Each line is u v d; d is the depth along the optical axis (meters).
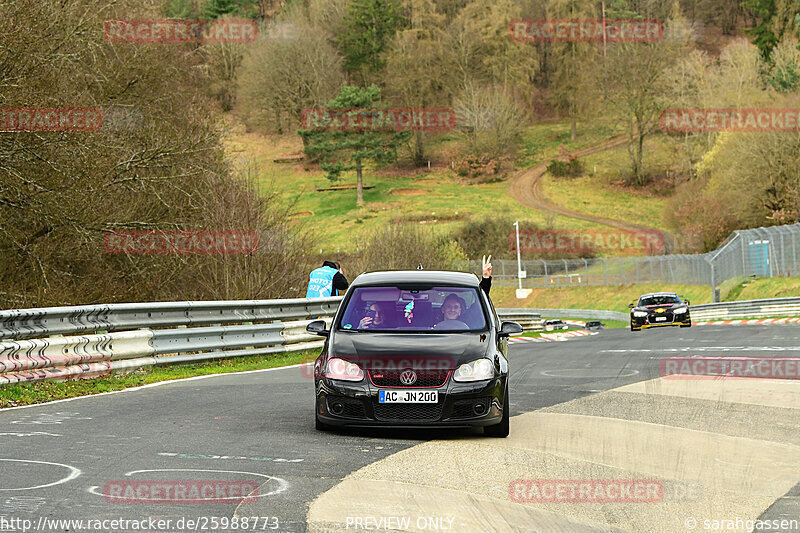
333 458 12.71
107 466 11.80
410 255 93.81
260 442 13.96
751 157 121.12
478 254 176.25
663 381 23.36
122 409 17.69
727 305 79.12
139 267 42.03
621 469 12.19
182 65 48.47
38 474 11.18
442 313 16.30
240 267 42.97
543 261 147.62
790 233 90.25
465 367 14.71
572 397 20.23
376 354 14.89
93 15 37.69
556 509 9.95
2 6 32.22
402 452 13.24
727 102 167.25
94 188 36.03
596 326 76.81
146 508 9.60
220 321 28.86
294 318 33.59
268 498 10.16
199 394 20.36
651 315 61.50
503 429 14.91
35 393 19.55
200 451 13.06
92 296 38.41
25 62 33.03
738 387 21.64
